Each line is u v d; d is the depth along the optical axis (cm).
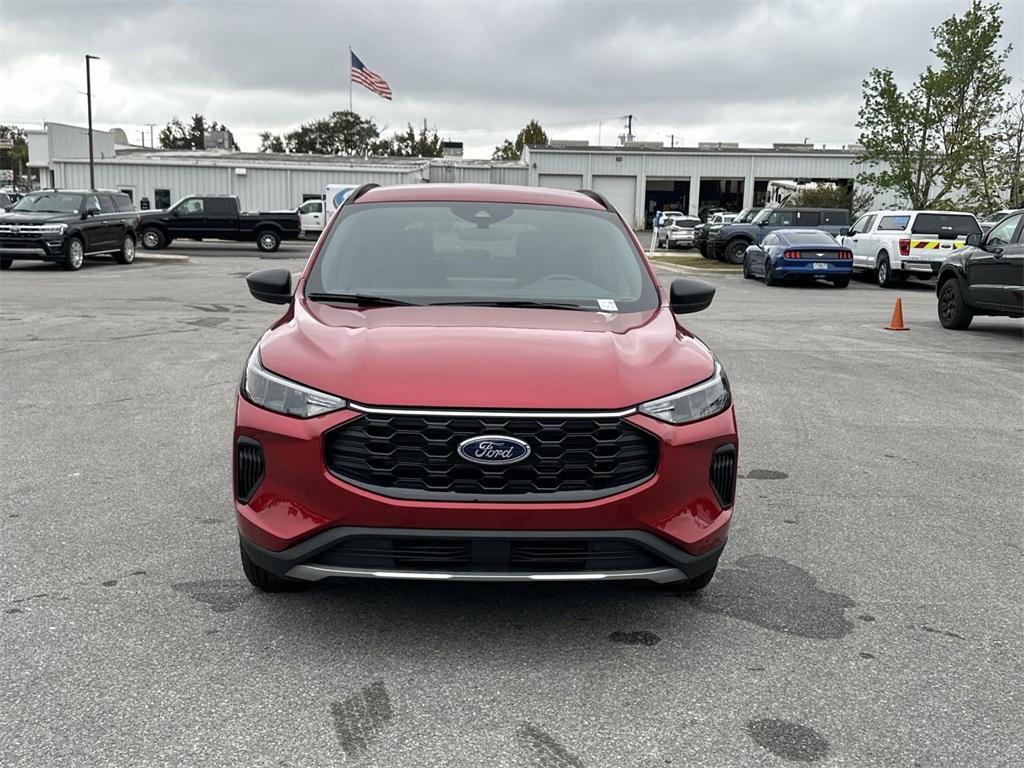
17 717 295
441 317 393
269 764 273
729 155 5781
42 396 794
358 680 324
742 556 456
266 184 4844
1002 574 439
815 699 319
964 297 1339
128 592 394
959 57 2878
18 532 464
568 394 331
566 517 323
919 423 762
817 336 1288
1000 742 294
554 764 277
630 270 464
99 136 5328
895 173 3039
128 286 1881
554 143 6109
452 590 403
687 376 358
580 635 364
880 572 439
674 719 304
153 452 619
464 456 322
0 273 2202
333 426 327
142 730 289
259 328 1255
